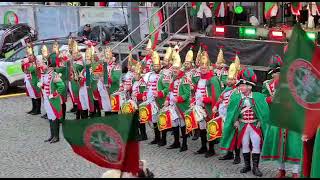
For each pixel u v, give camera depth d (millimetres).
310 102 8500
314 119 8531
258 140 10688
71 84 15766
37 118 16781
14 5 26422
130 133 6840
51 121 13828
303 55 8516
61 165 11945
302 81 8469
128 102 13727
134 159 6918
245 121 10805
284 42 16906
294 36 8523
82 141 6957
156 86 13289
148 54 15477
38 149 13305
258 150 10727
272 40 17484
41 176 11172
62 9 26672
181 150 12891
